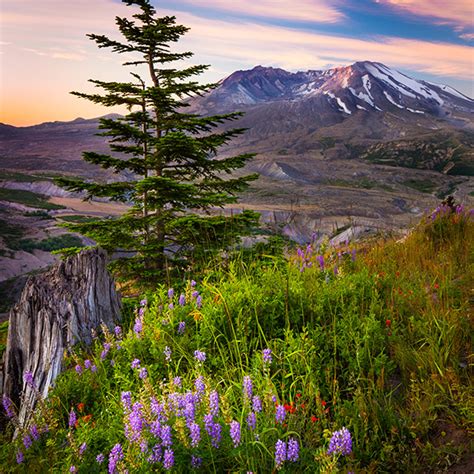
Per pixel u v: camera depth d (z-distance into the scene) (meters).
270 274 6.49
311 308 5.48
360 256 8.55
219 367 4.75
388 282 6.59
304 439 3.62
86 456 3.75
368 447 3.62
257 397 3.42
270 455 3.36
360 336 4.92
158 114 14.08
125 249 12.55
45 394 5.71
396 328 5.06
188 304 6.02
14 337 6.30
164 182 12.06
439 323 5.05
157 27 13.30
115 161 13.49
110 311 6.87
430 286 6.27
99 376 5.08
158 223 12.66
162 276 11.28
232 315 5.37
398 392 4.36
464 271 7.16
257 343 4.96
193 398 3.53
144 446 3.26
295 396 4.08
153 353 4.97
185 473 3.29
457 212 9.89
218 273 7.17
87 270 6.81
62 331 6.14
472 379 4.14
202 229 10.21
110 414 4.37
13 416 5.58
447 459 3.45
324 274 6.85
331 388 4.25
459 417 3.79
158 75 14.45
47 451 4.15
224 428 3.42
